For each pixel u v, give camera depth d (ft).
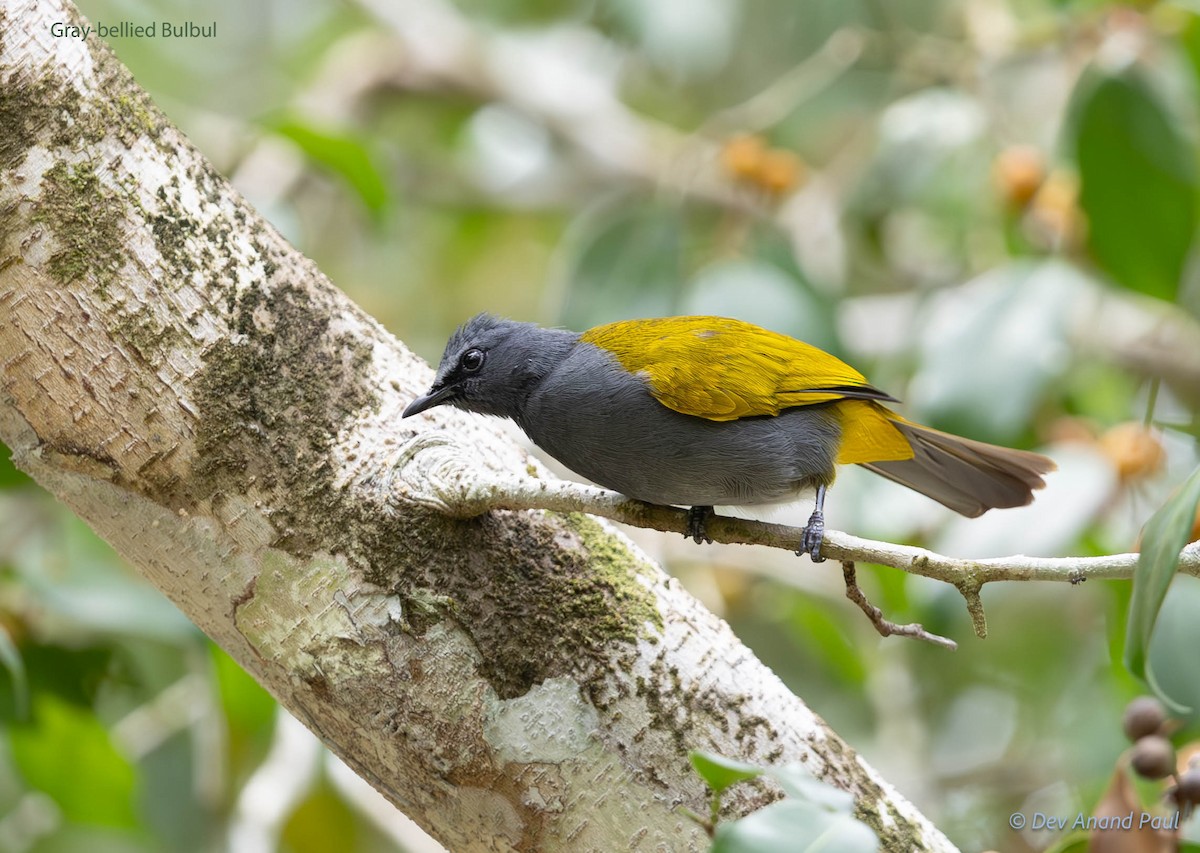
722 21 47.50
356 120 54.65
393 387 22.53
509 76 55.77
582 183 55.06
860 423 29.81
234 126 47.01
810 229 48.24
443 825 21.67
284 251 22.58
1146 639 18.20
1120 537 36.83
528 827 21.22
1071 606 44.78
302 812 38.17
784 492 29.22
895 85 50.21
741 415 27.89
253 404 21.58
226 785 38.14
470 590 21.54
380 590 21.38
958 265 49.88
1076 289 37.32
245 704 36.35
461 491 21.39
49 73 21.07
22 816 40.81
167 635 35.09
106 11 53.01
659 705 21.40
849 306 49.75
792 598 41.68
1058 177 41.91
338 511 21.54
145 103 21.91
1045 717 44.11
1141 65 37.45
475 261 57.11
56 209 20.98
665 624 21.91
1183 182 37.01
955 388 36.37
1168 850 22.18
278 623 21.54
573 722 21.21
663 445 27.96
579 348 29.09
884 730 41.19
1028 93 49.55
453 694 21.21
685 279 45.68
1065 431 38.63
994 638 45.39
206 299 21.57
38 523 36.22
